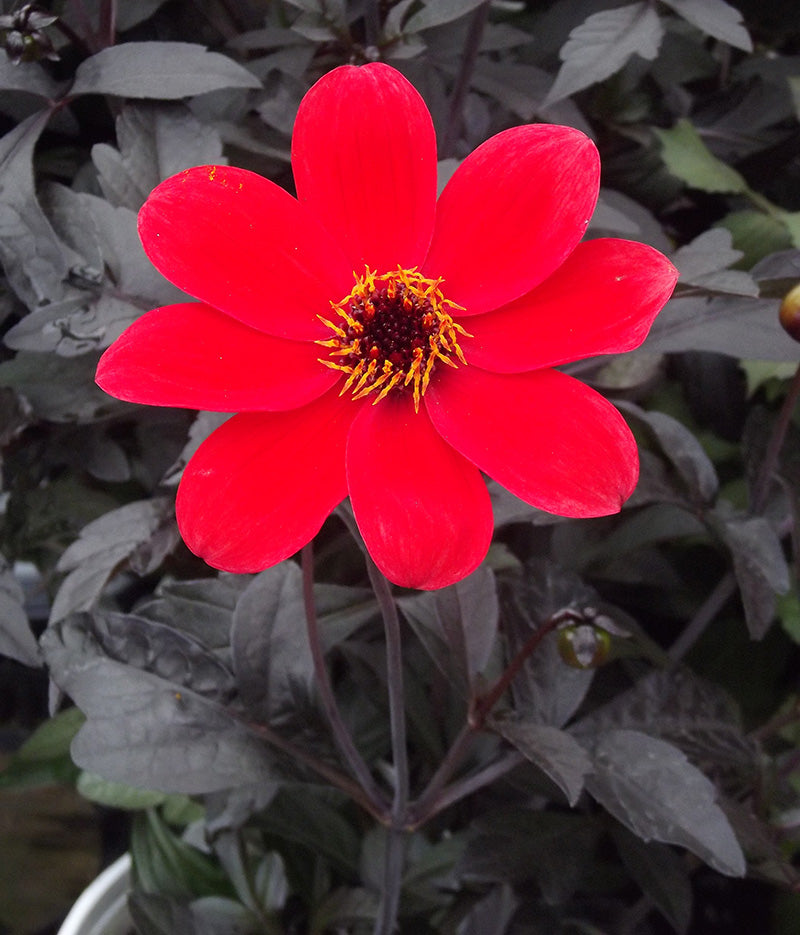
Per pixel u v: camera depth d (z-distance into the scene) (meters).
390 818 0.32
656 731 0.33
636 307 0.25
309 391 0.27
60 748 0.41
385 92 0.26
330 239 0.27
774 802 0.36
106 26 0.33
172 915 0.36
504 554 0.35
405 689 0.37
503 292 0.27
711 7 0.32
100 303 0.31
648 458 0.34
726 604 0.44
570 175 0.26
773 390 0.40
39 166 0.36
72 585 0.31
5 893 0.44
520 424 0.26
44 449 0.37
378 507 0.25
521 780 0.35
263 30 0.35
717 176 0.38
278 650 0.31
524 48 0.39
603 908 0.37
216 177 0.26
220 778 0.30
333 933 0.38
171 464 0.38
